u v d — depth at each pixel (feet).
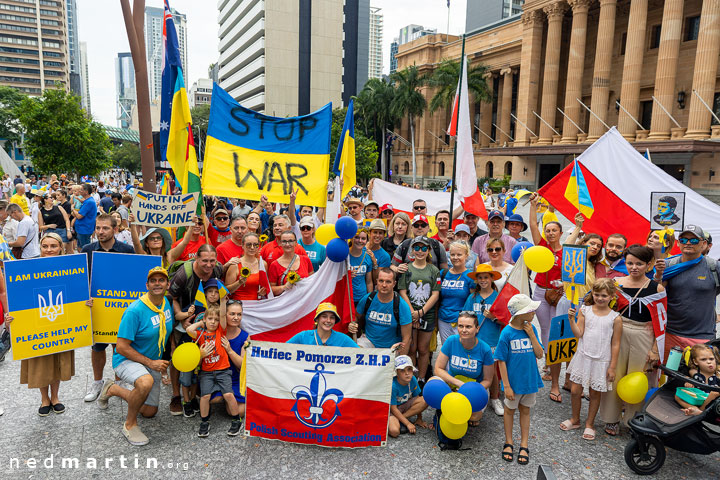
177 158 23.52
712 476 14.25
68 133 112.68
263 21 272.51
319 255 22.26
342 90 296.71
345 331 18.74
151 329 15.34
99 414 16.99
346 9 302.66
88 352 22.98
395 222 22.16
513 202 31.94
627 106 122.11
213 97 23.63
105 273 17.10
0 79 441.68
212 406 17.95
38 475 13.52
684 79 120.47
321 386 15.14
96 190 68.39
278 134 23.99
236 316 16.65
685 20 120.37
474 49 195.83
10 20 438.81
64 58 468.75
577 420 16.81
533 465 14.61
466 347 15.84
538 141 148.56
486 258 22.95
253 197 23.49
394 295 17.62
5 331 21.84
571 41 137.39
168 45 25.12
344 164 28.27
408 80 189.67
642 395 15.46
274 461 14.57
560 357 18.33
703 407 14.16
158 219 19.61
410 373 16.24
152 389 16.14
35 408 17.30
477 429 16.80
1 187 66.59
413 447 15.57
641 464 14.49
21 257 29.04
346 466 14.39
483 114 191.83
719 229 22.81
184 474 13.78
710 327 17.04
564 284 17.04
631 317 16.42
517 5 308.40
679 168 114.93
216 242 23.72
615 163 24.03
